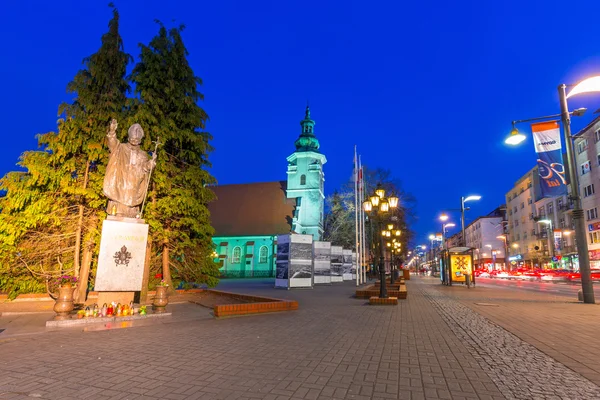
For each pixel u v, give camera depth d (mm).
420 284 34188
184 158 19125
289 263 26438
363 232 38438
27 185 14258
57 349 7035
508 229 88500
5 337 8133
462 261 30859
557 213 60156
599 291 25234
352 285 31938
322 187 67062
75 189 14688
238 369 5711
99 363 6039
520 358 6449
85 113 15883
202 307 13898
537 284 36281
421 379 5266
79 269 15539
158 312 11211
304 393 4688
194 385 4969
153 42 18156
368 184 50500
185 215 17969
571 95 16703
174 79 18578
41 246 14672
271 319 11000
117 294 11195
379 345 7441
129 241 11383
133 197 11961
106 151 15555
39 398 4488
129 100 16594
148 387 4883
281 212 62938
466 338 8164
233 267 60094
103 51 16438
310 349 7078
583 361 6254
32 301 14867
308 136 65062
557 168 16297
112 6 17078
